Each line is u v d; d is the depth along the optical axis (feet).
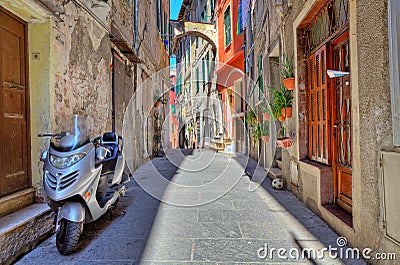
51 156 9.70
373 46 8.37
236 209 15.03
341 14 12.03
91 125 16.81
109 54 20.35
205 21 60.80
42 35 12.08
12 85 10.94
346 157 12.10
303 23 15.44
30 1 10.63
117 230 12.08
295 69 16.43
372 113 8.48
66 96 13.60
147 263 9.18
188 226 12.55
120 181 14.65
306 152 16.24
